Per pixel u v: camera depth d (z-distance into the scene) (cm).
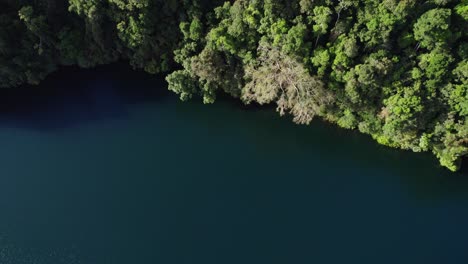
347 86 6812
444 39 6281
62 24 8019
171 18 7531
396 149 7344
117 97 8331
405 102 6600
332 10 6631
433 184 7156
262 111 7944
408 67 6662
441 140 6912
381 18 6412
